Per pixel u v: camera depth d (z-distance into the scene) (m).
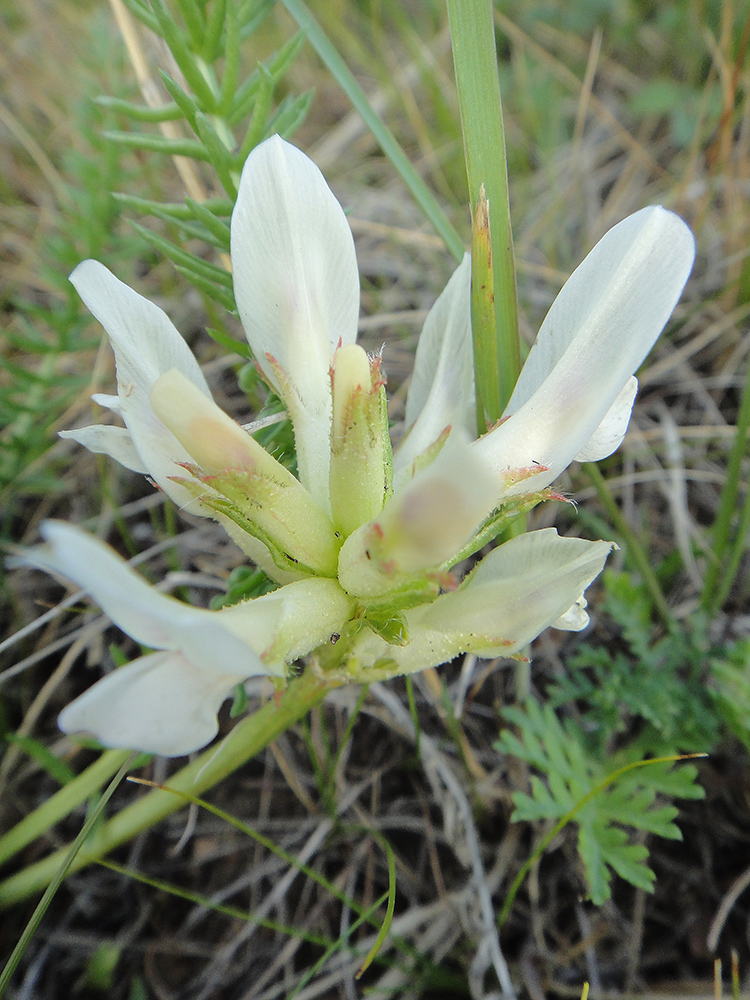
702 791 0.06
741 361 0.10
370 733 0.08
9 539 0.09
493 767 0.08
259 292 0.05
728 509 0.07
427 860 0.07
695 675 0.07
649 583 0.07
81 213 0.09
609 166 0.12
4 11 0.13
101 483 0.09
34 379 0.08
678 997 0.06
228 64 0.06
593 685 0.08
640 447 0.09
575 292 0.05
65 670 0.08
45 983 0.07
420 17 0.13
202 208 0.06
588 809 0.06
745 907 0.07
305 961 0.07
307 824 0.07
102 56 0.10
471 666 0.08
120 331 0.05
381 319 0.10
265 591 0.06
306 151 0.12
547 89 0.12
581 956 0.07
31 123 0.12
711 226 0.11
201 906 0.07
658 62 0.12
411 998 0.07
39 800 0.08
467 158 0.05
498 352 0.06
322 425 0.05
